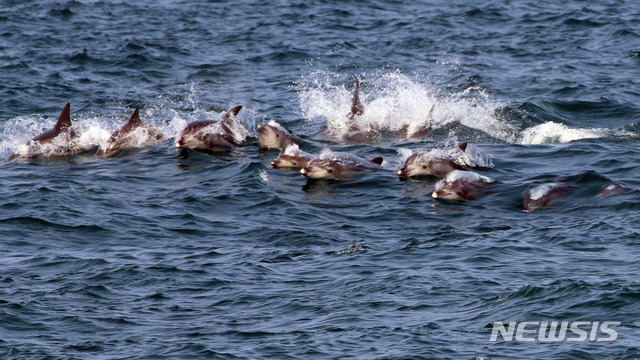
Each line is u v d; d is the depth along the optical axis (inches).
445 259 2274.9
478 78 4717.0
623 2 6806.1
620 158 3272.6
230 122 3700.8
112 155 3533.5
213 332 1876.2
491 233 2493.8
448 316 1913.1
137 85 4690.0
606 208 2659.9
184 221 2672.2
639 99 4301.2
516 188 2878.9
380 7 6658.5
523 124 3912.4
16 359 1769.2
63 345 1831.9
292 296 2059.5
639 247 2300.7
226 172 3213.6
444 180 2945.4
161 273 2220.7
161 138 3703.3
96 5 6633.9
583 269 2146.9
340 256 2337.6
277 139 3563.0
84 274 2222.0
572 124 3966.5
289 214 2741.1
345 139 3720.5
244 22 6166.3
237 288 2118.6
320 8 6594.5
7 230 2559.1
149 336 1866.4
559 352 1729.8
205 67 5044.3
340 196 2947.8
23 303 2028.8
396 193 2967.5
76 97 4426.7
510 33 5851.4
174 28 5959.6
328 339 1818.4
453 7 6638.8
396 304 1988.2
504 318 1887.3
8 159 3526.1
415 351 1750.7
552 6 6648.6
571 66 4975.4
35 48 5364.2
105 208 2787.9
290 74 4918.8
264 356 1753.2
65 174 3243.1
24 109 4192.9
